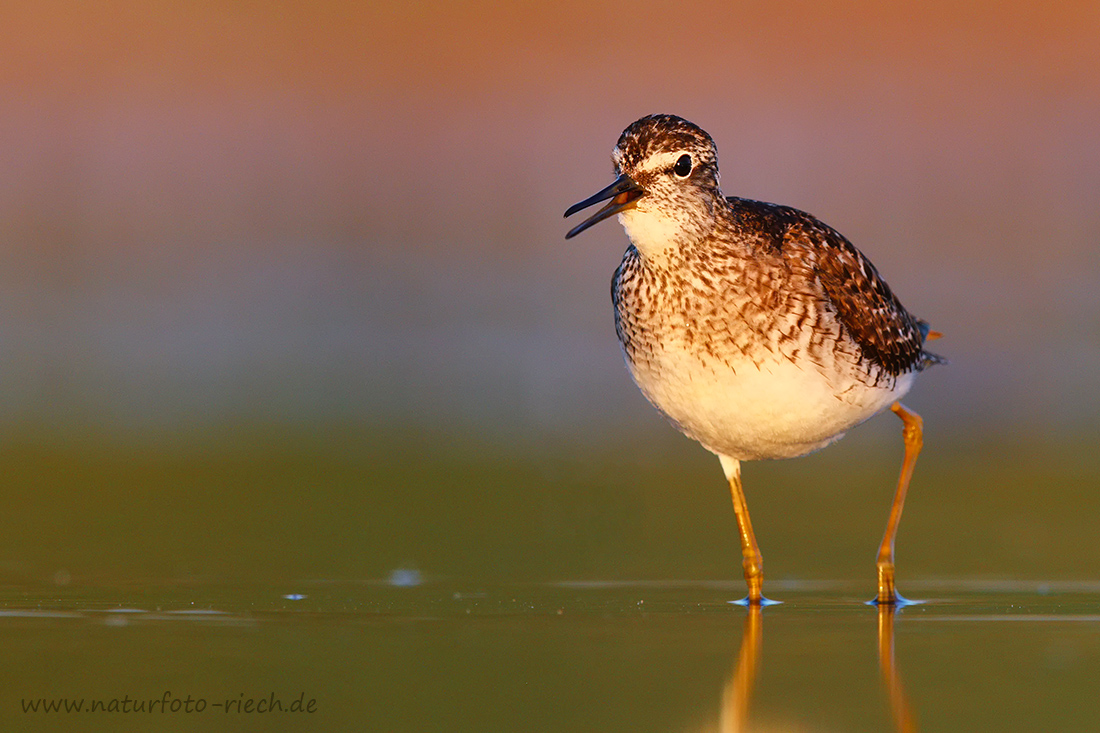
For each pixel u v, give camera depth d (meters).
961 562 13.23
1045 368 21.48
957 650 9.42
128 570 12.50
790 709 8.05
